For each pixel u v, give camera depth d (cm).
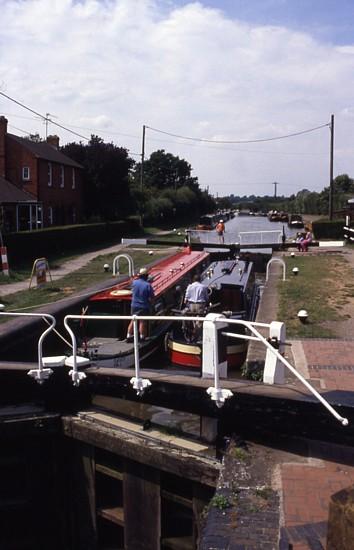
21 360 1091
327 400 599
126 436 753
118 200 5300
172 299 1455
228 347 1123
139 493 758
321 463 583
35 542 856
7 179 4122
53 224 4412
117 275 2020
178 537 753
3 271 2123
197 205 9706
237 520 487
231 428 665
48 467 835
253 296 1653
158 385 698
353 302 1614
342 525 331
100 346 1164
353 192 10000
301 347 1116
